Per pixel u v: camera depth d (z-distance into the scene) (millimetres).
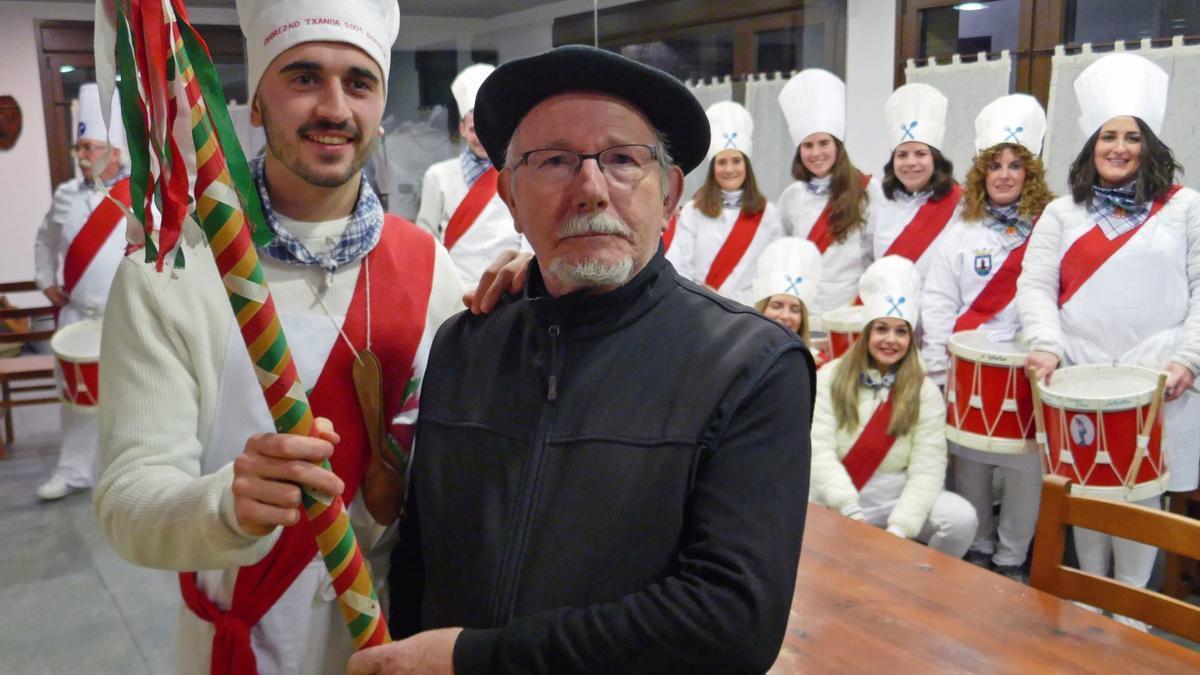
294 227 1112
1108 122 2660
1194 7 3391
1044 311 2766
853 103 4605
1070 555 3061
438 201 3658
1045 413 2516
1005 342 2898
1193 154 3441
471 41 4559
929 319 3189
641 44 4449
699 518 887
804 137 3742
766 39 4680
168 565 988
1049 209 2836
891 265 2699
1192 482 2689
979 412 2676
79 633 2670
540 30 4477
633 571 899
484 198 3514
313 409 1095
